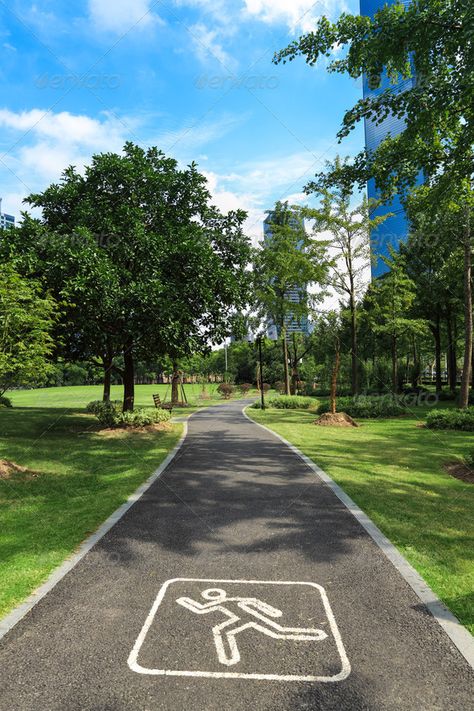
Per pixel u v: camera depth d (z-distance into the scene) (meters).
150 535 5.85
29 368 10.13
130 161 15.36
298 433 15.72
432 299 29.62
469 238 19.11
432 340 40.44
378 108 10.56
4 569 4.84
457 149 10.37
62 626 3.75
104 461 10.82
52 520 6.49
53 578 4.62
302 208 21.69
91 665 3.24
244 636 3.61
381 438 14.52
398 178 11.87
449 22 8.59
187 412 25.78
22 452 11.79
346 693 2.94
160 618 3.87
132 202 15.16
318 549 5.36
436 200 11.48
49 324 10.99
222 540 5.66
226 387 41.31
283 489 8.10
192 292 14.75
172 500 7.46
